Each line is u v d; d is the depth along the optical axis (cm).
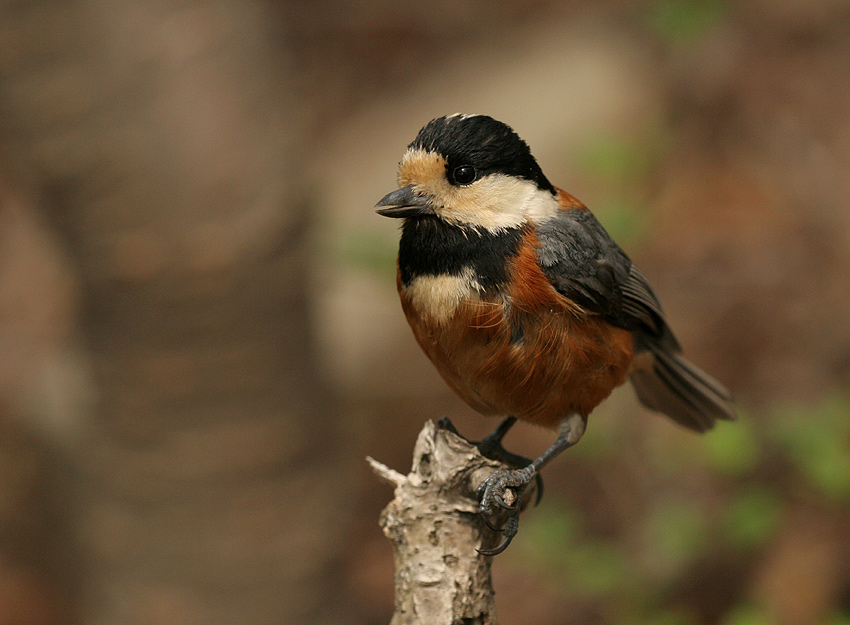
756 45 1781
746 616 1045
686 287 1474
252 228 844
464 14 2106
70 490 1370
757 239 1510
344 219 1608
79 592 1374
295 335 900
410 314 702
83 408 1007
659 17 1559
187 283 834
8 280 1733
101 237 815
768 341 1373
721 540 1151
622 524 1213
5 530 1430
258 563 933
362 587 1286
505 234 676
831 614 1074
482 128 686
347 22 2136
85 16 756
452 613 530
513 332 671
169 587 940
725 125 1698
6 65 748
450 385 735
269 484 917
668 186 1617
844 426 1136
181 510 909
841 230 1480
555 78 1825
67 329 1581
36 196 836
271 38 880
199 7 802
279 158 862
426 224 683
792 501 1181
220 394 877
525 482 613
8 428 1450
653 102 1744
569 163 1634
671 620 1076
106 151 786
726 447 1095
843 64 1723
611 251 762
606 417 1285
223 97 819
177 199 810
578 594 1167
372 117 1894
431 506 539
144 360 852
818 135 1625
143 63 781
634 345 859
